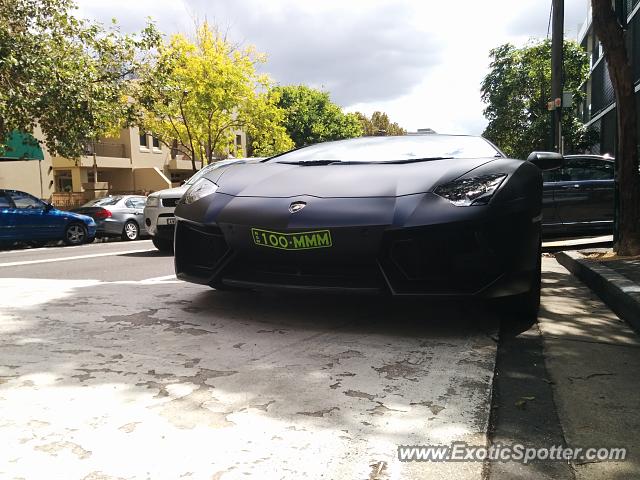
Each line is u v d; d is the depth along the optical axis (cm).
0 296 442
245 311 381
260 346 302
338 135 5353
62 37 1377
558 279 550
